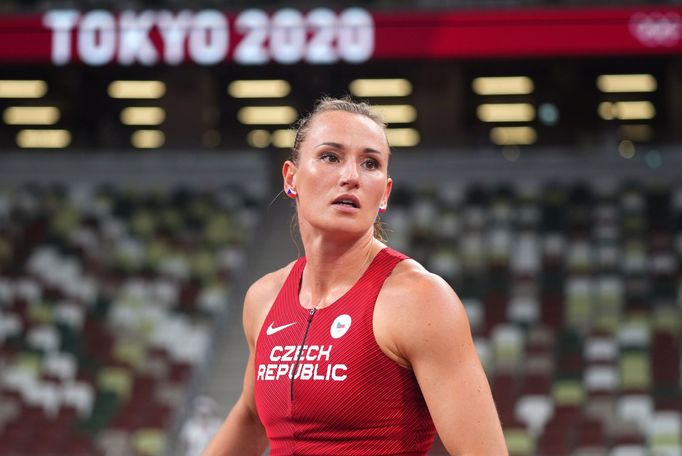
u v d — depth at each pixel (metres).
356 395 5.21
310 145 5.54
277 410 5.44
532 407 45.66
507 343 49.84
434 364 5.13
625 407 45.66
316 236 5.58
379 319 5.26
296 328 5.53
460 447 5.09
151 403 46.28
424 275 5.36
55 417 46.25
